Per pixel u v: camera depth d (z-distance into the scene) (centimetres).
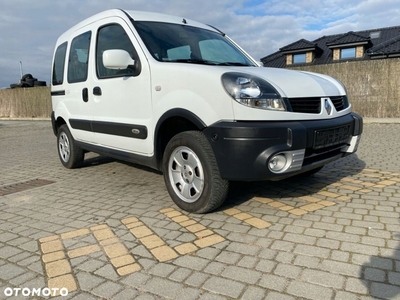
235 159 270
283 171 275
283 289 199
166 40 376
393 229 273
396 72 1170
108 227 298
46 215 338
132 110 367
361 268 218
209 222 300
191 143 301
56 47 574
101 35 423
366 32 2656
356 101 1255
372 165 502
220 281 210
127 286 209
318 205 334
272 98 275
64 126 536
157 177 474
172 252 249
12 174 538
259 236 269
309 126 284
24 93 2158
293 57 2559
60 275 224
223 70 294
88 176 499
